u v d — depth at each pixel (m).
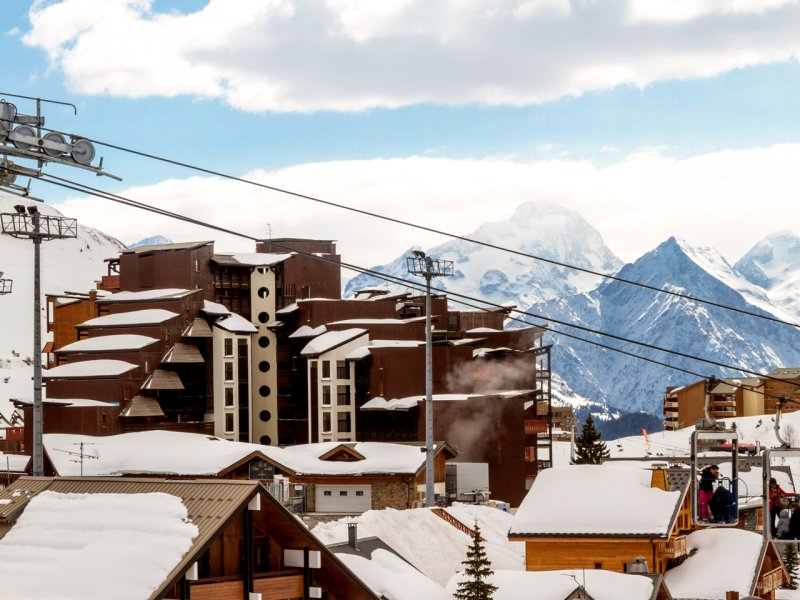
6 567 54.19
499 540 126.56
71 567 52.69
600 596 76.62
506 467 198.25
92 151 53.12
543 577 79.31
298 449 170.50
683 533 104.88
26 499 59.62
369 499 160.88
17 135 50.97
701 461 63.53
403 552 110.19
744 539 102.12
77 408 197.88
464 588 76.62
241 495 54.94
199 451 172.00
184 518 54.41
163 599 51.84
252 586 55.31
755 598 59.78
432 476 135.50
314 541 57.94
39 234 114.69
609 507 101.62
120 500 56.44
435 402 198.25
